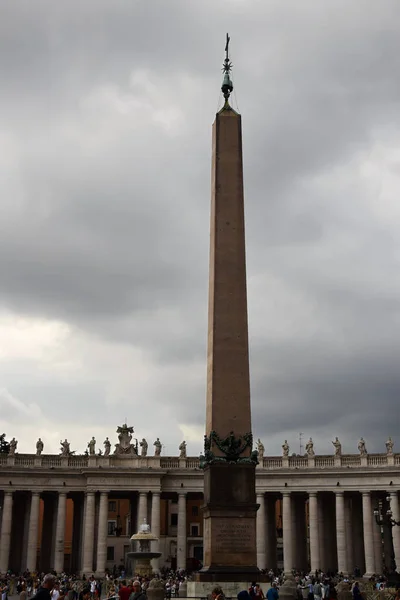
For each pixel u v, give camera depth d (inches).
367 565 3284.9
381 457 3385.8
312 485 3415.4
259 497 3442.4
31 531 3430.1
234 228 1348.4
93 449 3543.3
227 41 1498.5
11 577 2778.1
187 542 4315.9
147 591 1240.2
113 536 4173.2
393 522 2053.4
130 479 3499.0
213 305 1311.5
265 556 3385.8
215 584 1184.2
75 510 3784.5
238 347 1290.6
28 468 3476.9
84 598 1408.7
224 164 1387.8
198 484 3535.9
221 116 1422.2
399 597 1006.4
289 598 1174.3
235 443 1250.6
